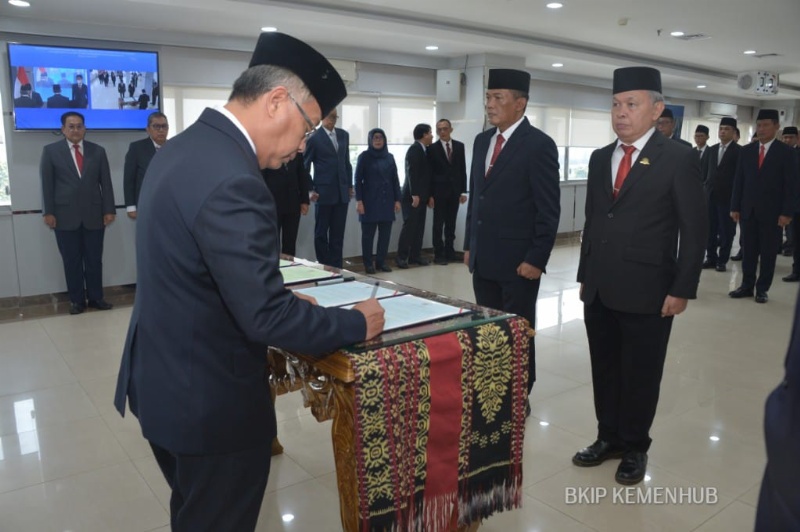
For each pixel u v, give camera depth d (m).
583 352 4.07
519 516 2.24
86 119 5.45
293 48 1.35
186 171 1.24
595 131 10.21
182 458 1.35
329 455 2.71
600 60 7.91
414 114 7.96
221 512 1.38
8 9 4.93
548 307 5.20
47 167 4.89
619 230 2.38
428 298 1.96
